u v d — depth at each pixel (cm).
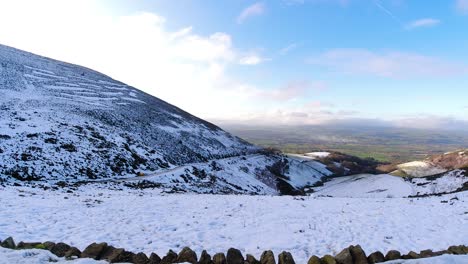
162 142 7375
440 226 1509
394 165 11900
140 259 707
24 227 1256
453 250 756
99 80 12300
